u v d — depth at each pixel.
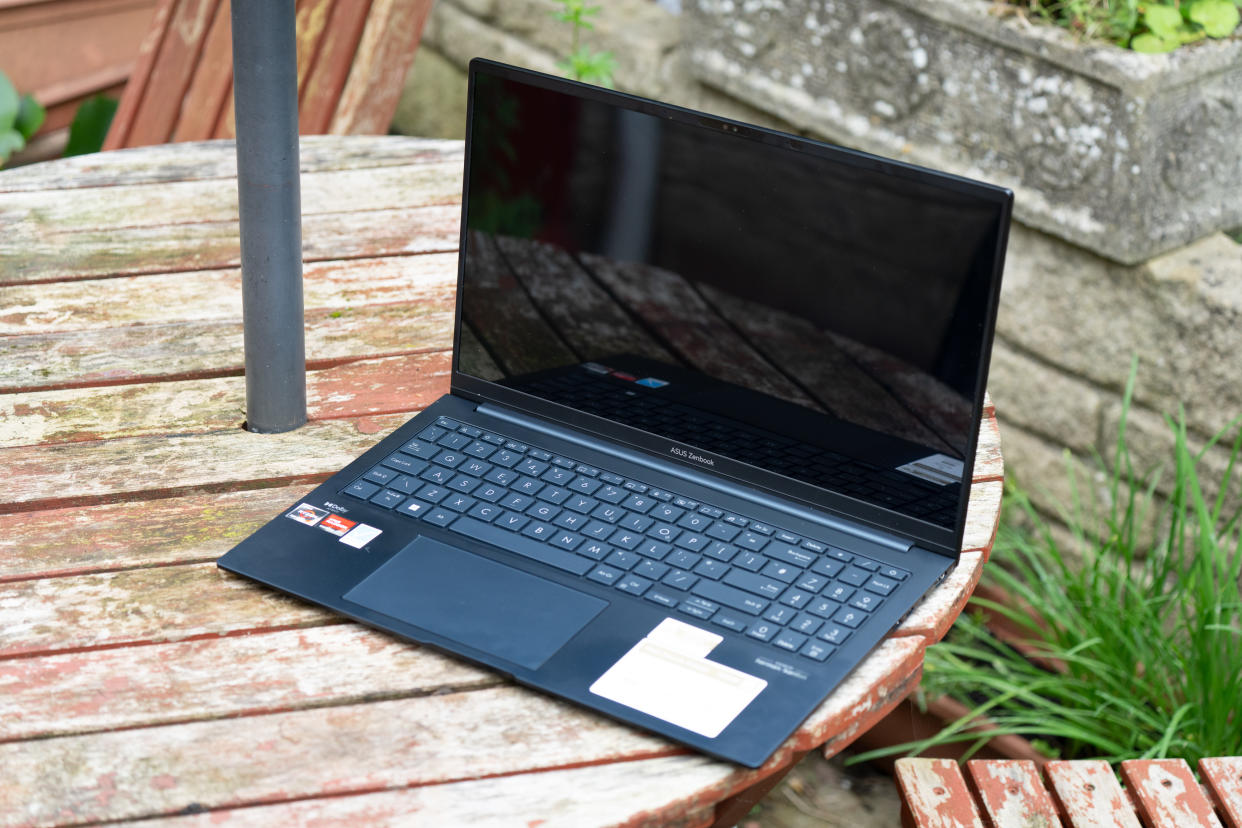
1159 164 2.09
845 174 1.06
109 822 0.87
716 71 2.73
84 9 3.53
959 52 2.28
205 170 1.88
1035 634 2.36
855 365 1.09
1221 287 2.09
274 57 1.16
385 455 1.23
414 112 3.68
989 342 1.02
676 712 0.94
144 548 1.14
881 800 2.31
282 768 0.92
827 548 1.10
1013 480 2.48
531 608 1.04
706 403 1.17
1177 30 2.14
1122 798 1.44
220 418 1.33
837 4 2.44
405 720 0.96
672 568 1.08
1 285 1.56
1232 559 2.13
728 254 1.13
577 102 1.17
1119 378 2.26
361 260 1.64
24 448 1.27
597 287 1.20
